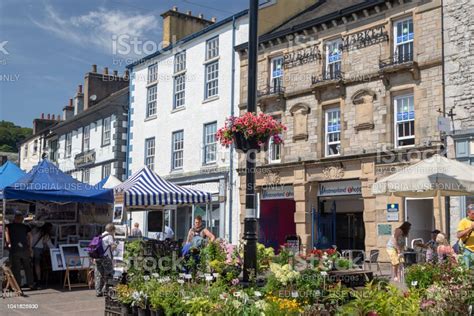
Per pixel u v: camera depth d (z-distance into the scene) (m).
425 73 16.81
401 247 12.95
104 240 11.80
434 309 5.84
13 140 58.78
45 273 13.97
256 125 8.86
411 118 17.23
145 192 13.84
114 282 10.99
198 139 24.84
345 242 19.80
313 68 20.20
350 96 18.89
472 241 9.29
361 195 18.47
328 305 7.00
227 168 22.97
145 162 28.25
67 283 13.96
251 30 9.00
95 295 11.82
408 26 17.58
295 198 20.22
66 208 15.89
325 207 20.34
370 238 17.67
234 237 22.30
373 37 18.27
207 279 7.88
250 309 6.28
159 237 20.19
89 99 36.53
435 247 12.72
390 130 17.53
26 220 16.27
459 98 15.91
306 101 20.41
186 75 26.08
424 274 7.86
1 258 12.87
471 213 9.48
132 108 29.72
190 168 25.12
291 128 20.88
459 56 16.02
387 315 5.79
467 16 15.92
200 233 12.26
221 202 23.08
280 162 21.16
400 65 17.09
